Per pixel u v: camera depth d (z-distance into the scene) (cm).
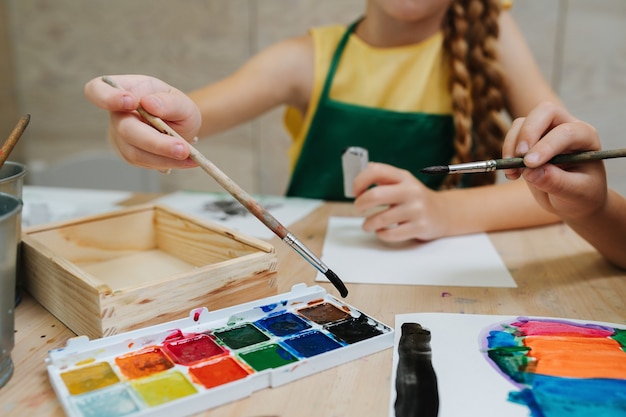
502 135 112
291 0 171
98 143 202
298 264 69
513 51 114
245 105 116
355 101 117
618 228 65
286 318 51
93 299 47
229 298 54
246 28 176
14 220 41
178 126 63
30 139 204
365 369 45
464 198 83
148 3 180
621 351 47
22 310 57
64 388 40
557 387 42
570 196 60
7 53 194
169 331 47
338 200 119
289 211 94
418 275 65
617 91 163
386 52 117
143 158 58
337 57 118
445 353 47
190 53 182
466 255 72
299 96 124
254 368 43
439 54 115
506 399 41
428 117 115
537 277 65
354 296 59
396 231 75
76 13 188
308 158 121
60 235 66
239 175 192
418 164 117
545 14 161
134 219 71
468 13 110
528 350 47
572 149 59
